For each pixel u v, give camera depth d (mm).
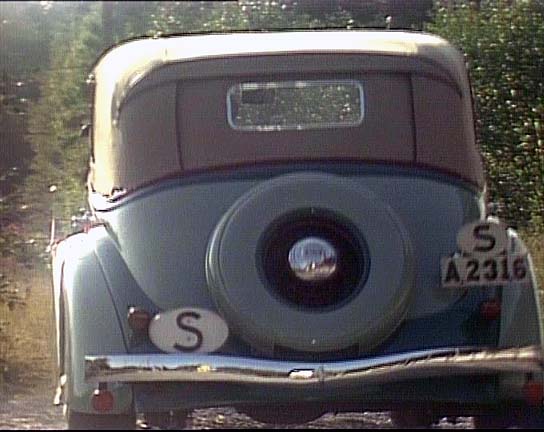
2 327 14375
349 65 9352
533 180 17781
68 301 8688
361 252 8422
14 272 14898
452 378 8617
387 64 9375
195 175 9188
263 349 8352
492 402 8664
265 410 8867
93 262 8781
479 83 18359
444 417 9336
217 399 8477
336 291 8406
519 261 8688
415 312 8609
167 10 24609
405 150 9352
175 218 8867
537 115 17938
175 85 9297
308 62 9328
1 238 14953
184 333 8445
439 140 9391
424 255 8805
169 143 9250
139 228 8867
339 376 8258
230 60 9297
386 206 8547
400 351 8461
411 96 9391
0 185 15375
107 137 9695
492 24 18625
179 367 8297
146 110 9297
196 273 8648
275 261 8430
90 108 11023
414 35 10023
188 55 9344
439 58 9516
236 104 9320
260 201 8492
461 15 18875
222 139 9250
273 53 9336
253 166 9203
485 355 8375
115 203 9195
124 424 8633
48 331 14320
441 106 9422
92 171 10516
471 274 8609
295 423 9094
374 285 8359
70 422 8602
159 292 8617
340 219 8461
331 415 11141
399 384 8555
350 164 9258
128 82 9391
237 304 8320
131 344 8516
